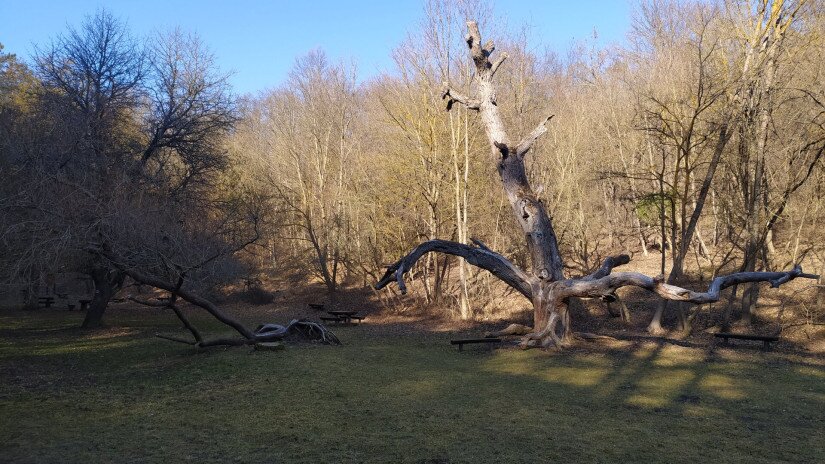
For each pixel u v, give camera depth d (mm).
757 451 7953
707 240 32688
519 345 17328
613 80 31719
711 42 22875
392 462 7441
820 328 18812
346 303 33594
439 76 27094
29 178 15469
